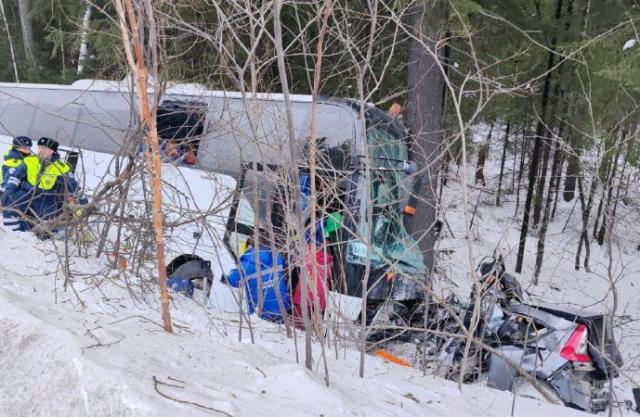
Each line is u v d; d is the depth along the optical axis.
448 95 10.53
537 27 11.95
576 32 12.06
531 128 16.50
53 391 2.04
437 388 3.86
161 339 2.90
